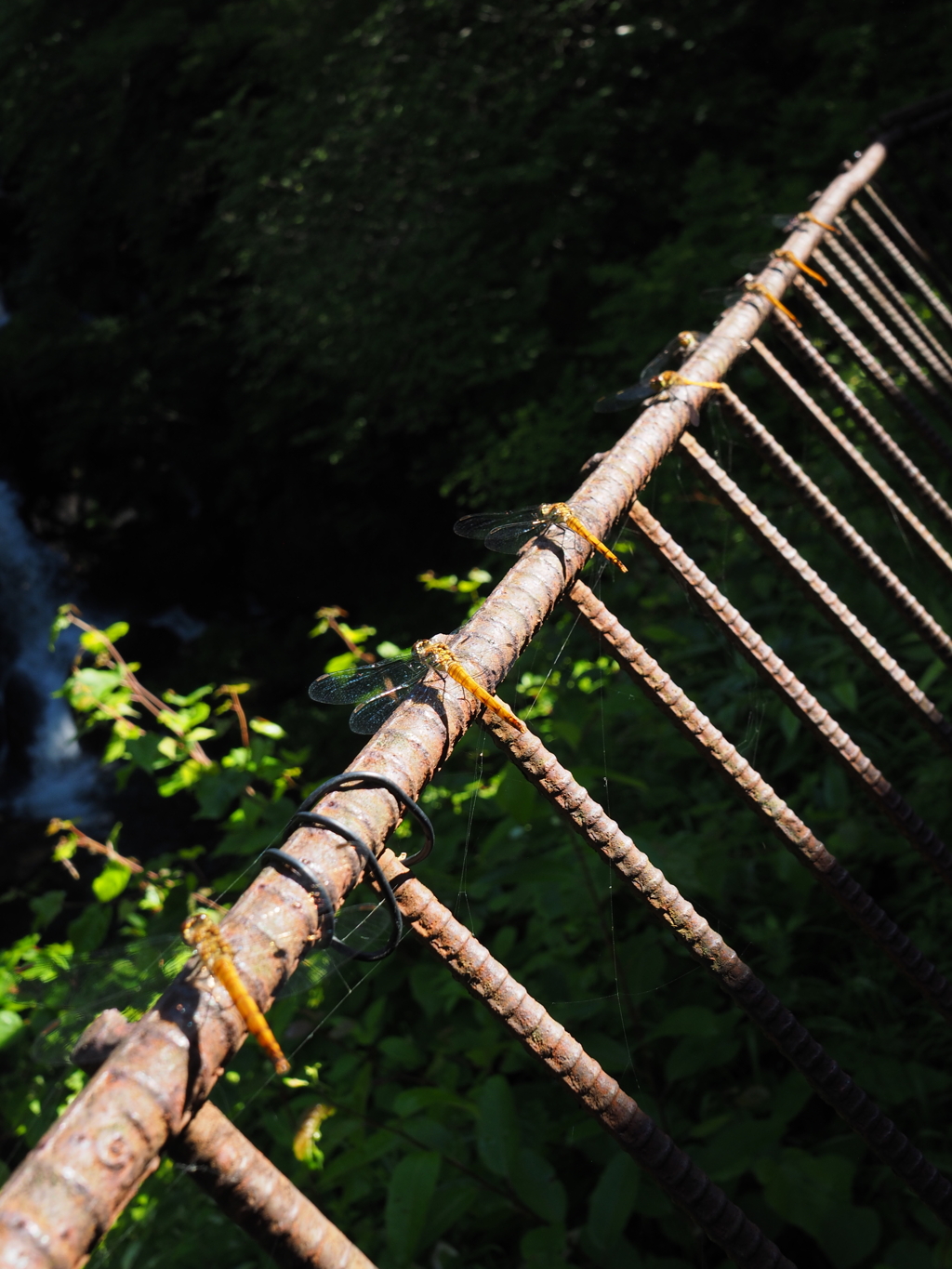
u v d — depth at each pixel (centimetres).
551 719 249
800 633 329
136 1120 42
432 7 851
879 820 270
